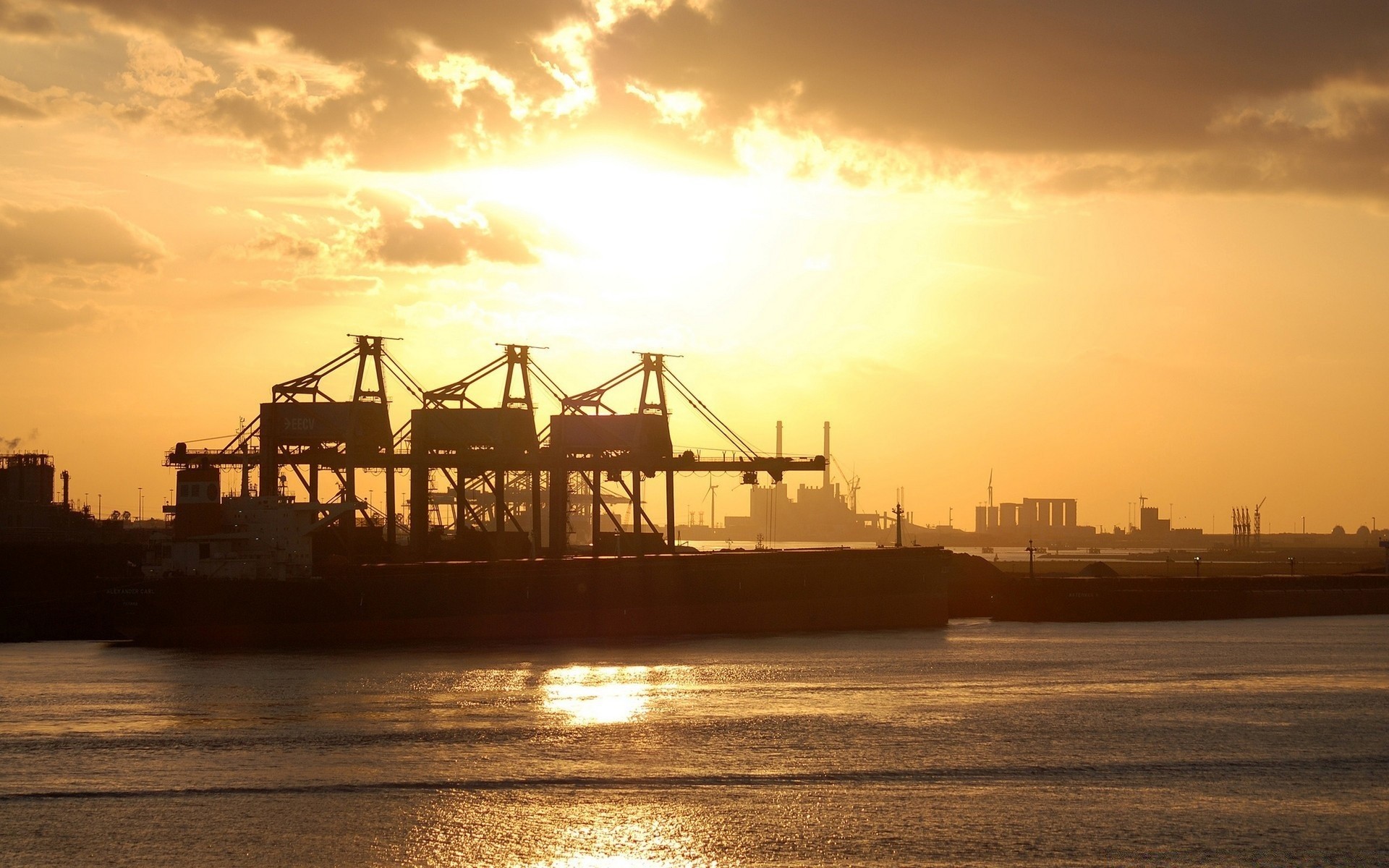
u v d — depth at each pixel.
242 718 133.00
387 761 116.56
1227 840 97.69
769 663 175.38
